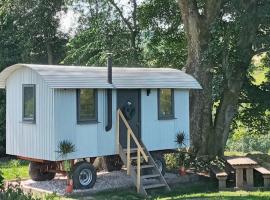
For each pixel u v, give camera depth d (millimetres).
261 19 21125
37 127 17562
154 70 21109
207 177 20688
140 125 19453
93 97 18000
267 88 26344
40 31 33875
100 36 33250
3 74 18594
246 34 21422
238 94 24109
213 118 25578
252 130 28906
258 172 19406
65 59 33062
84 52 32531
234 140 32375
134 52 32656
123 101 18906
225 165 20781
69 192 16875
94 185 18016
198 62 23453
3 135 29062
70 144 17078
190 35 23672
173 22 30141
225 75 24031
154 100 19953
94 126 17969
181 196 16781
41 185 18234
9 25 31344
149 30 31109
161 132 20203
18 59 30875
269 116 28016
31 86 17766
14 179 19891
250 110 27359
